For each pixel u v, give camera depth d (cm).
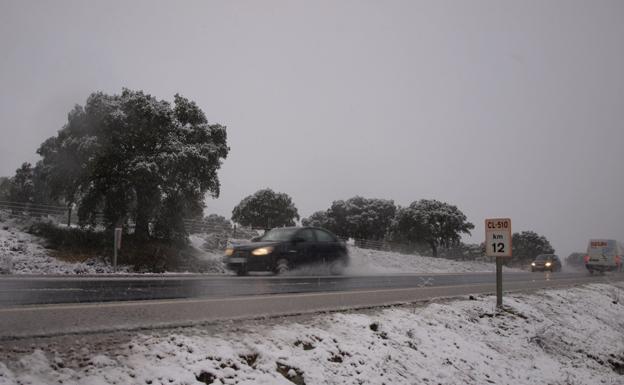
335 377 490
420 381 566
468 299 1070
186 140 2539
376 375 529
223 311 629
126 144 2347
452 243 5478
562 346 966
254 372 442
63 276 1130
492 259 5669
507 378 697
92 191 2303
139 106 2314
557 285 1733
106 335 452
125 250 2123
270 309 676
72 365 373
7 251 1831
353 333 611
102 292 753
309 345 538
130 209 2312
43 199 3350
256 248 1388
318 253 1518
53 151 2397
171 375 389
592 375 862
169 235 2441
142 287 868
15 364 354
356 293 963
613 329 1312
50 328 456
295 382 461
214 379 410
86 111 2261
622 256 3316
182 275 1412
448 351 686
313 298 833
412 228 5347
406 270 3203
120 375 371
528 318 1035
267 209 4803
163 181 2317
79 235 2200
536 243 7306
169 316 563
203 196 2591
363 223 5962
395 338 647
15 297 646
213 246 2733
